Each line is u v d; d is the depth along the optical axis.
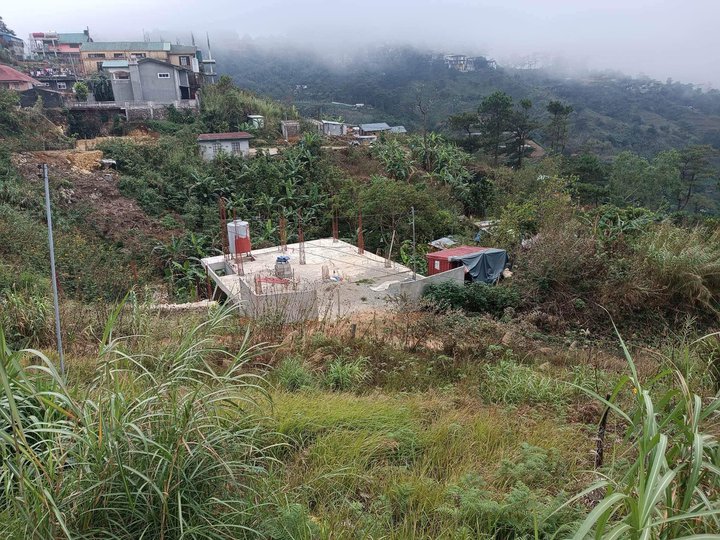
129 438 2.22
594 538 1.59
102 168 28.02
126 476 2.18
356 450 3.61
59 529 2.00
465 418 4.63
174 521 2.20
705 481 1.96
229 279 15.53
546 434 4.43
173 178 29.17
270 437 3.56
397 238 23.84
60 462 2.16
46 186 3.94
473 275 15.00
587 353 8.62
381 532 2.77
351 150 38.56
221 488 2.44
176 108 40.34
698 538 1.39
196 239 22.92
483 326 9.08
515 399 5.79
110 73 41.09
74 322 7.39
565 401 5.73
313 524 2.68
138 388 2.96
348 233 26.86
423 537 2.74
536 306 11.80
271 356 6.56
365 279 15.38
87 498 2.11
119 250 21.28
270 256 18.23
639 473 1.63
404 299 11.30
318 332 8.07
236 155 32.97
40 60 59.25
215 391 2.64
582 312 11.52
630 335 10.80
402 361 7.37
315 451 3.57
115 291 10.85
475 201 33.34
